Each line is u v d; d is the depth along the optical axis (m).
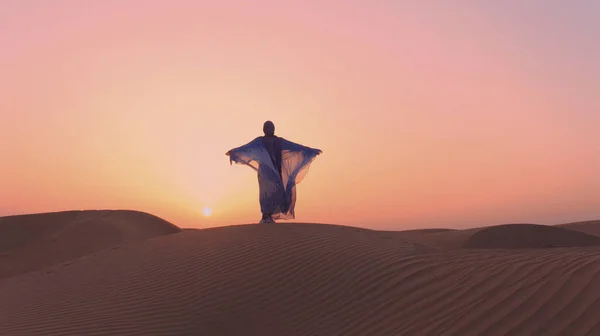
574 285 5.84
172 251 11.77
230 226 13.52
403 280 7.99
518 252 8.41
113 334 8.02
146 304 9.09
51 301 10.40
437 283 7.48
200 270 10.04
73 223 30.83
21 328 8.85
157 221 33.03
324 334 7.14
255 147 12.77
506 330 5.49
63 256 25.47
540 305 5.69
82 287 10.93
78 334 8.18
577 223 39.81
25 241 28.91
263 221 13.19
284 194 13.02
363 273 8.61
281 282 8.91
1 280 14.57
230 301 8.63
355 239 10.80
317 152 13.05
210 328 7.97
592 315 5.18
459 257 8.52
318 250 9.98
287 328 7.57
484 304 6.21
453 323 6.07
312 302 8.12
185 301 8.91
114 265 11.98
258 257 10.06
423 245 10.43
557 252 7.80
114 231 28.47
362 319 7.21
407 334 6.30
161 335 7.86
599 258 6.42
